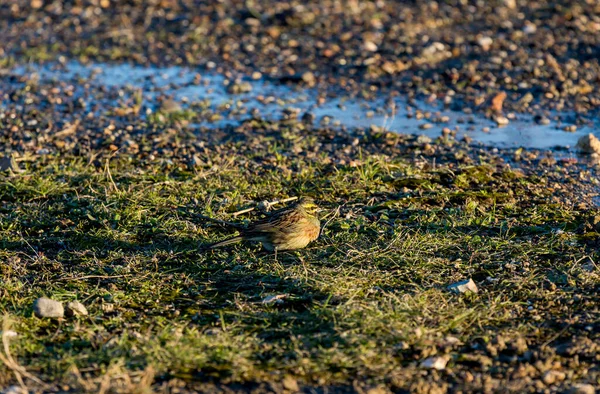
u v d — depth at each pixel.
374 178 13.73
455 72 19.59
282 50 22.20
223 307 9.70
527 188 13.31
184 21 24.80
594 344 8.66
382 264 10.63
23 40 24.16
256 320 9.34
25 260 11.05
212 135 16.59
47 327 9.25
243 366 8.34
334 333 8.95
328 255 10.96
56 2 27.16
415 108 18.14
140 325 9.30
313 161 14.78
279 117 17.73
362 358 8.45
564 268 10.44
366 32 23.02
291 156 15.16
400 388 8.01
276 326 9.21
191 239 11.47
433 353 8.57
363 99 18.80
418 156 15.16
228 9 25.56
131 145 15.80
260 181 13.74
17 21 25.83
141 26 24.81
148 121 17.45
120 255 11.09
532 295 9.82
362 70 20.47
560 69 19.78
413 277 10.30
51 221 12.19
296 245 10.92
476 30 22.98
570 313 9.40
